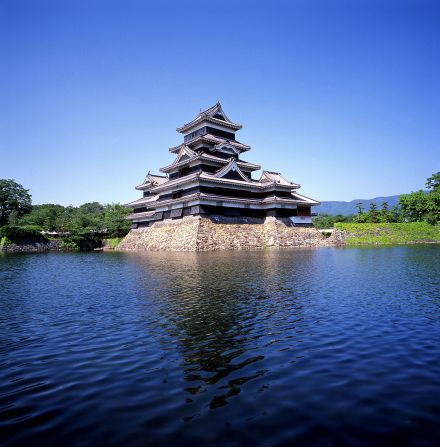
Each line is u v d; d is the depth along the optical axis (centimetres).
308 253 3619
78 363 736
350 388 589
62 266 2961
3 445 443
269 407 529
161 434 461
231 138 5888
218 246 4375
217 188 4881
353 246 4994
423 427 468
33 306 1316
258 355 754
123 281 1897
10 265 3127
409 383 606
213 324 997
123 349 816
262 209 5372
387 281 1709
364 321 1007
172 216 5103
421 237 5656
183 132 6012
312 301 1270
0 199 8625
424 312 1105
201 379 639
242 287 1560
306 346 805
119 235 6756
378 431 459
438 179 7562
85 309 1241
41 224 7800
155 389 602
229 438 447
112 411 528
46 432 474
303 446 428
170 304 1257
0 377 671
